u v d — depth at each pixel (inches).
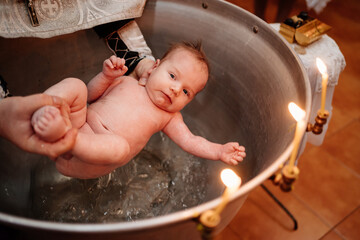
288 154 24.0
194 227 25.0
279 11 81.5
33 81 41.6
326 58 43.5
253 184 21.5
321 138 52.6
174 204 41.3
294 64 33.0
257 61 38.1
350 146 61.6
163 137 47.1
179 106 35.7
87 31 41.9
